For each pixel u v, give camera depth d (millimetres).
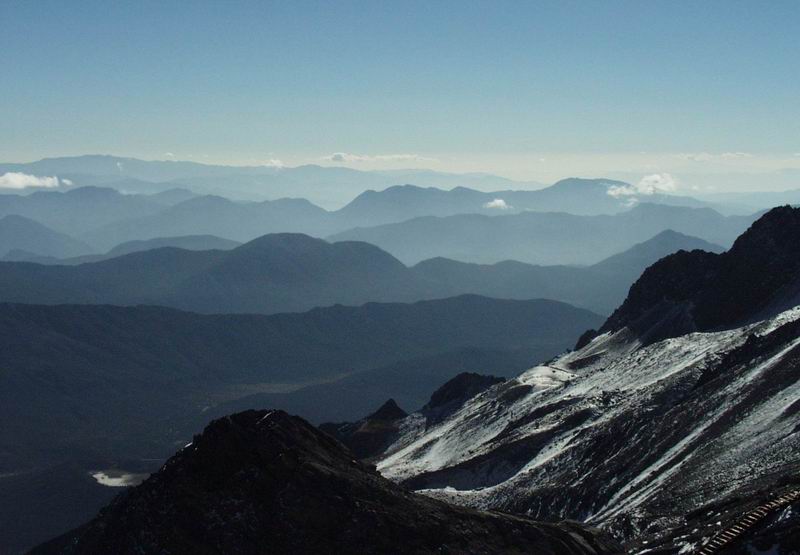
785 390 112688
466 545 79312
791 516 68500
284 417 89250
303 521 77188
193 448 83312
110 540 79125
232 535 75812
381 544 76500
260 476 80438
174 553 74688
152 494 80062
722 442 107875
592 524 102500
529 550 81688
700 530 76375
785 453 92938
